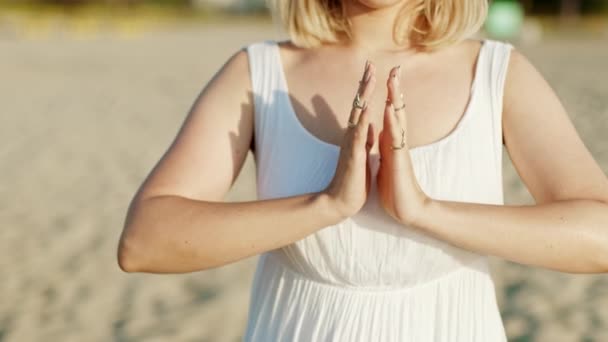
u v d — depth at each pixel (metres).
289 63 1.76
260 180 1.70
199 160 1.66
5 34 35.72
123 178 8.24
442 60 1.71
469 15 1.67
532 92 1.64
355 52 1.74
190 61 22.11
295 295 1.67
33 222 6.61
